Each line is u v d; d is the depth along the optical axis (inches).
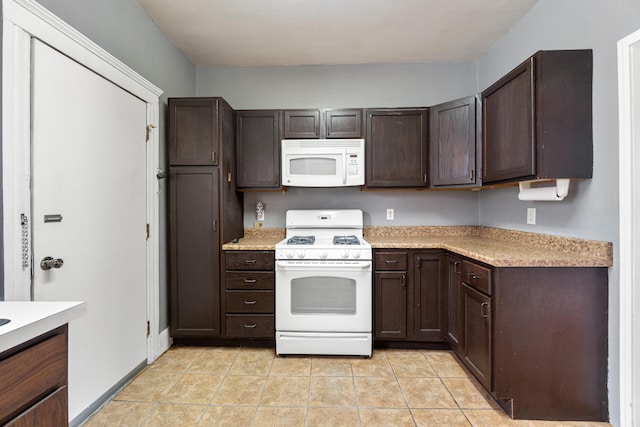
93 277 63.9
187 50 103.7
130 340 76.3
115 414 63.7
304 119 102.3
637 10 53.0
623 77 55.0
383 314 92.0
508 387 62.3
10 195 47.4
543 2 77.2
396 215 114.0
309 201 114.7
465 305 76.8
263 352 91.9
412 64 113.4
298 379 77.1
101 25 67.1
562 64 62.1
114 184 70.2
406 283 91.7
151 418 62.6
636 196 54.2
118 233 71.7
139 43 81.0
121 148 72.5
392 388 73.2
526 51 84.6
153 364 84.0
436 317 91.7
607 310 60.2
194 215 91.9
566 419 61.9
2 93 46.4
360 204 114.5
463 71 113.0
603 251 59.6
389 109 101.7
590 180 62.7
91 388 63.4
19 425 29.2
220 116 91.9
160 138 90.1
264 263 91.5
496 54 100.2
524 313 62.2
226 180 94.8
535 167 64.2
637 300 54.9
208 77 115.2
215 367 82.8
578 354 61.5
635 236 54.5
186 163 91.7
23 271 49.4
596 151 61.4
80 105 60.1
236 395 70.4
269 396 70.1
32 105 50.4
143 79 79.6
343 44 100.3
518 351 62.3
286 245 90.7
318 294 89.0
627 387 56.0
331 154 100.3
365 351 87.7
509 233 92.2
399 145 101.7
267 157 102.6
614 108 57.4
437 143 98.0
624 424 56.6
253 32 93.1
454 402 68.1
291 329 89.0
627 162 54.7
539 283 61.9
